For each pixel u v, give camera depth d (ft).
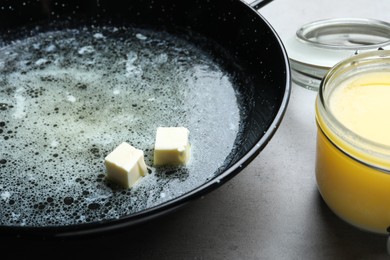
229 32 1.60
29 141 1.41
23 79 1.59
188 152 1.37
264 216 1.33
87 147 1.40
